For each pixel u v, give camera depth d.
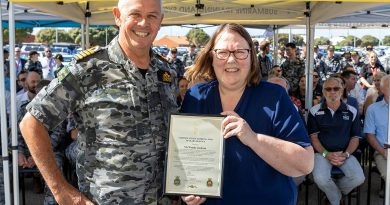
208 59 2.21
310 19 6.80
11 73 3.64
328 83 4.74
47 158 2.03
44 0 3.43
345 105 4.77
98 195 2.08
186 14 6.57
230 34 2.04
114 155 2.04
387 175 3.85
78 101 2.07
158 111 2.14
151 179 2.13
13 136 3.70
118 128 2.04
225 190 2.06
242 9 6.86
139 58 2.12
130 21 2.02
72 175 4.82
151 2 2.02
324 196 4.91
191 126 2.00
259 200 2.05
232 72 2.03
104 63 2.07
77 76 2.03
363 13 6.73
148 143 2.09
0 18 3.64
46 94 2.02
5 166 3.73
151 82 2.15
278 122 2.02
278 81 5.06
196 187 1.99
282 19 7.04
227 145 2.06
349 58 12.79
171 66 2.37
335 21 8.37
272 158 1.93
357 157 5.33
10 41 3.63
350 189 4.62
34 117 2.02
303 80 7.70
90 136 2.08
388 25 12.48
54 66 13.80
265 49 10.54
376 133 4.94
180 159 2.00
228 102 2.11
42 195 5.54
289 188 2.13
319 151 4.71
